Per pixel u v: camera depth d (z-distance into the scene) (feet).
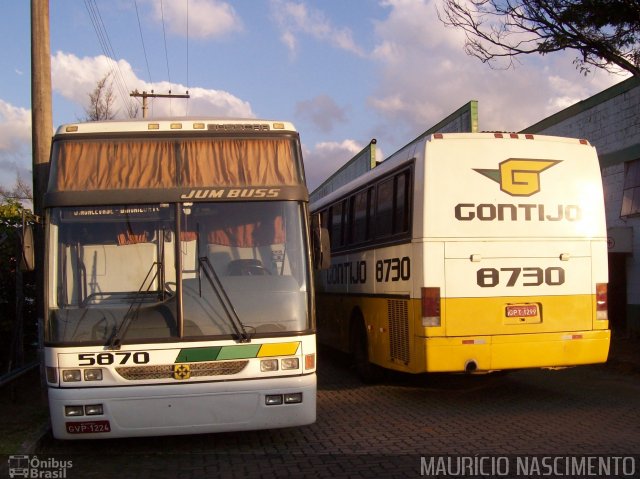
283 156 23.88
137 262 22.25
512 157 28.68
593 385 34.60
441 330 27.58
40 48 34.63
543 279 28.40
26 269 22.84
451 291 27.78
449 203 28.12
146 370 21.35
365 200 35.70
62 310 21.71
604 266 29.17
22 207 35.12
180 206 22.71
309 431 25.66
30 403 29.60
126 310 21.75
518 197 28.53
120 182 22.89
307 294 22.77
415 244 28.43
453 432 25.07
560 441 23.45
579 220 29.01
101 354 21.25
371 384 35.68
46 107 34.55
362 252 35.68
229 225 22.85
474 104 58.54
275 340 22.03
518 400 30.99
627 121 47.83
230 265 22.50
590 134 52.54
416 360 28.22
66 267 22.11
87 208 22.54
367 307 34.65
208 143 23.58
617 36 37.93
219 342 21.71
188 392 21.38
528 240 28.40
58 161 23.03
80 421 21.02
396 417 27.84
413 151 29.58
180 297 21.85
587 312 28.76
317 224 24.30
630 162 47.96
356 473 20.26
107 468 21.21
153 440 24.47
